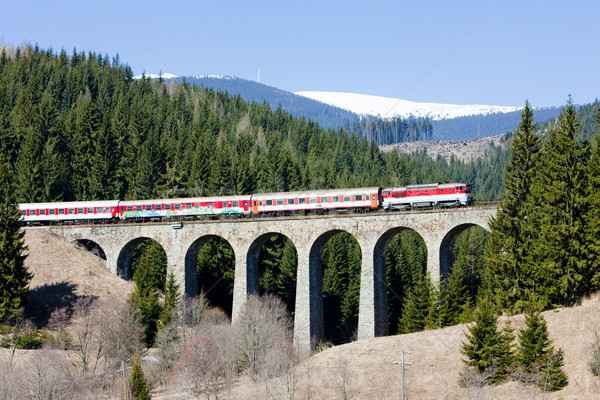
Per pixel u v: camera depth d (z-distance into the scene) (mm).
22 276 89250
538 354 61062
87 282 102688
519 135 82062
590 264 69875
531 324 61531
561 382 59250
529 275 74438
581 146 75812
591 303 68375
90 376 75250
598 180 72688
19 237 90875
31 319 90000
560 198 72250
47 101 162000
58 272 102750
